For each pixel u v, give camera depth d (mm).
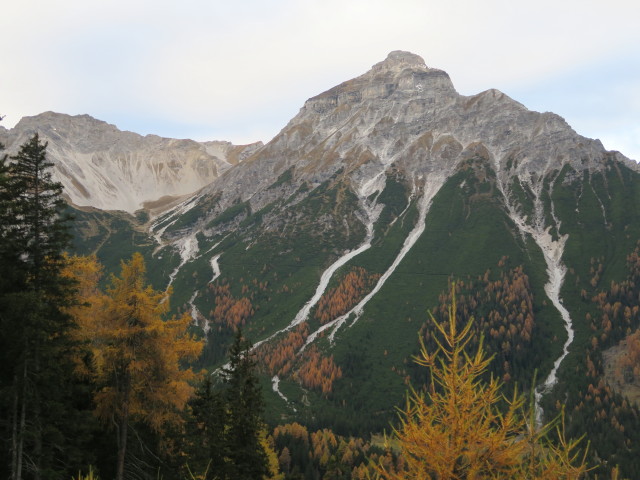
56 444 26844
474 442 9008
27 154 28812
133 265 29094
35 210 28281
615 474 8391
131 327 28172
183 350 29844
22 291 26859
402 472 9336
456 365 9500
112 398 28750
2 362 27031
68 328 28031
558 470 8461
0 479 25922
